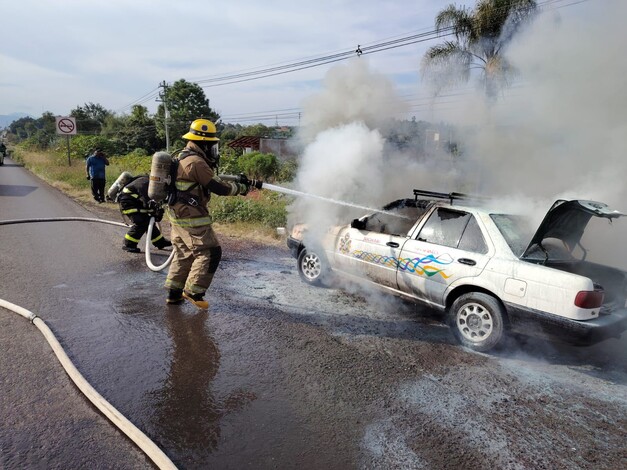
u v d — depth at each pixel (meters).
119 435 2.69
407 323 4.78
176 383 3.33
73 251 7.02
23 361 3.51
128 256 6.90
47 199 12.86
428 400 3.27
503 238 4.19
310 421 2.94
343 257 5.49
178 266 4.75
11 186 15.77
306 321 4.68
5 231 8.14
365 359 3.88
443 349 4.18
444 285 4.43
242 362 3.71
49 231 8.33
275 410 3.05
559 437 2.89
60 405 2.96
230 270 6.53
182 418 2.91
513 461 2.64
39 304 4.75
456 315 4.33
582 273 4.56
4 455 2.46
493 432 2.92
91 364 3.54
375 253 5.10
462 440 2.82
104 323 4.36
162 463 2.40
